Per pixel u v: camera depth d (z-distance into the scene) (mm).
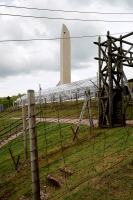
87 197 6188
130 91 16297
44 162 11156
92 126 15445
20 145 19609
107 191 6195
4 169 13477
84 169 8195
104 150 9820
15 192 9086
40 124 24578
